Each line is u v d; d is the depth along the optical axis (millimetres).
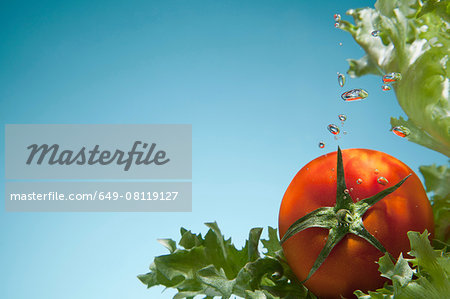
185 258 540
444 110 543
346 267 506
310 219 514
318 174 522
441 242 533
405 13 567
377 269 505
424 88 547
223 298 522
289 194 530
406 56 561
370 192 510
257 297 505
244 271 534
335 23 614
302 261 518
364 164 519
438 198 566
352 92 563
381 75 612
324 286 516
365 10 609
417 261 491
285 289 544
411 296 480
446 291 479
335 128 561
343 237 507
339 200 509
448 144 542
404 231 507
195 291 529
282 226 530
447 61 543
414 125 569
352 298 514
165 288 532
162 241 551
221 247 549
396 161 527
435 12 555
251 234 551
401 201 510
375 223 505
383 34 585
